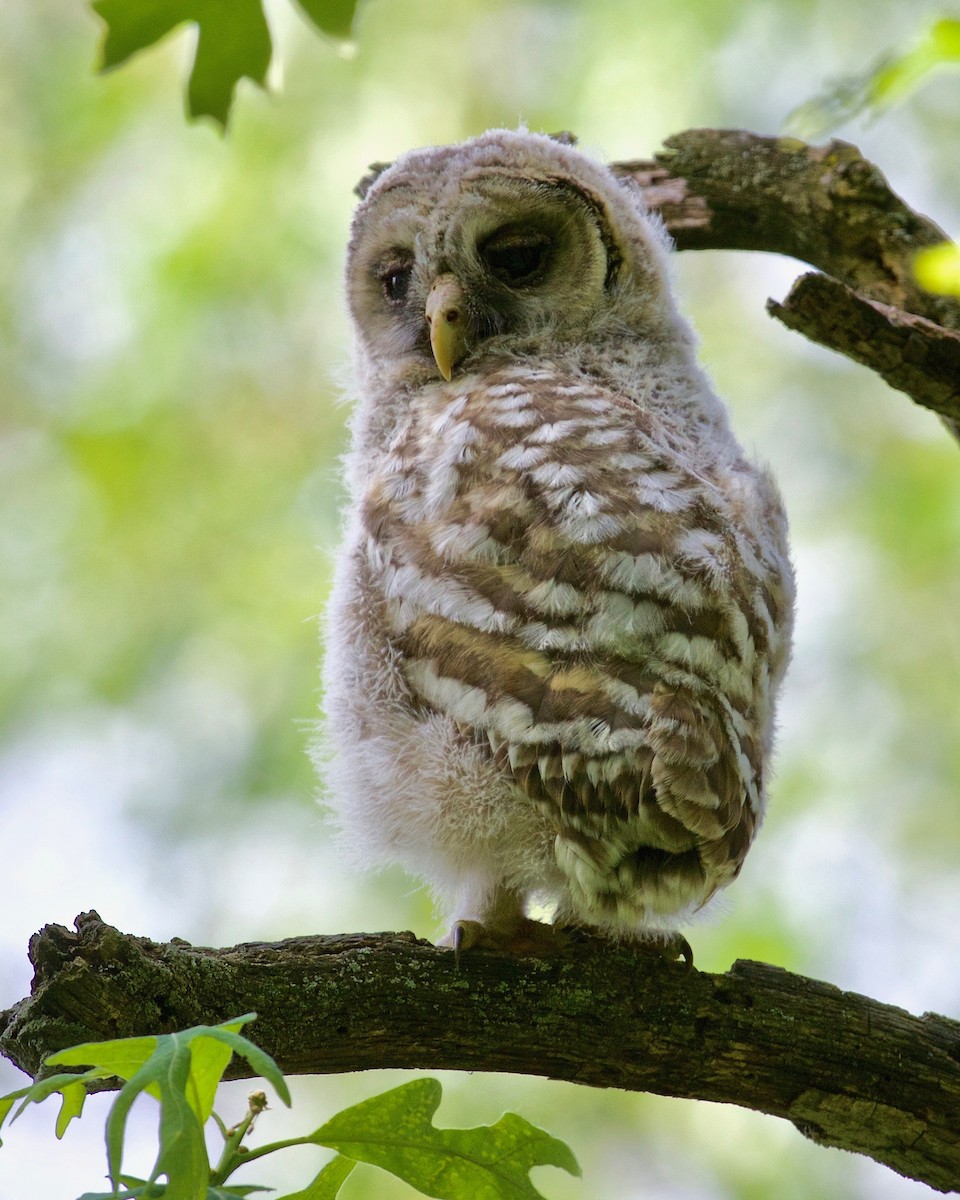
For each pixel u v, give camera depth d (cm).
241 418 1549
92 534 1499
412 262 871
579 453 682
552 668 627
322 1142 488
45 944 579
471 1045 634
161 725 1390
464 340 837
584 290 844
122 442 1527
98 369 1574
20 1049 569
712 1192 1212
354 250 908
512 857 672
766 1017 655
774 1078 657
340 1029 616
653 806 601
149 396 1551
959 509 1450
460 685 646
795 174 963
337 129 1580
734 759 620
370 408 884
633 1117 1232
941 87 1574
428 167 886
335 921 1291
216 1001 598
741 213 973
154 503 1512
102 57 619
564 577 638
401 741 685
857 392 1532
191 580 1473
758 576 679
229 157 1592
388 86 1588
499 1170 496
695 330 888
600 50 1559
